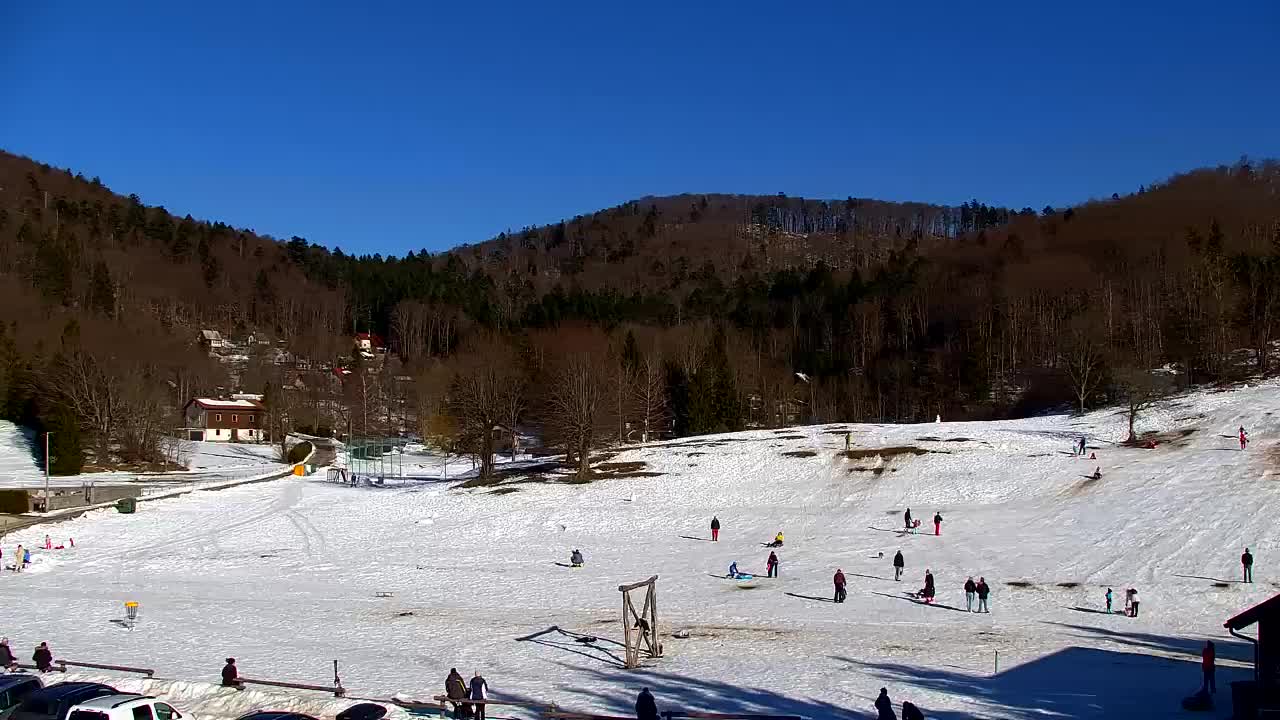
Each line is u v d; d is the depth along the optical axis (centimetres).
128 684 3559
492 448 10550
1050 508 7044
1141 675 3778
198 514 8606
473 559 6669
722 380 12925
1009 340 16700
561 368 12381
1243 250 15812
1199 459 7669
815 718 3247
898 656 4169
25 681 3128
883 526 7031
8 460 11425
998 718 3192
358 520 8256
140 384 13125
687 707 3400
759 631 4681
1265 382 10394
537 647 4397
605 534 7381
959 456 8775
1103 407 11338
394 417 17212
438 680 3784
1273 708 2934
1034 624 4731
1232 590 5106
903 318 19900
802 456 9344
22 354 14612
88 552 6975
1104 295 16262
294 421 16462
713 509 7950
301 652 4275
